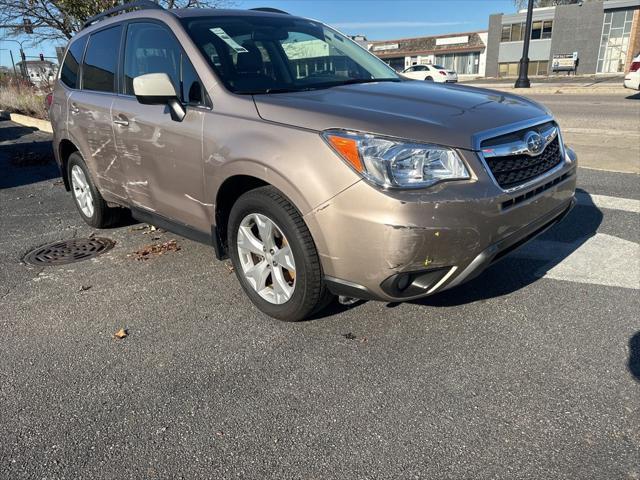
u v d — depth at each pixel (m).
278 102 3.01
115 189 4.43
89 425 2.41
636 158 7.30
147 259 4.38
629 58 44.62
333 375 2.71
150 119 3.68
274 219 2.93
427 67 34.03
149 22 3.89
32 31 13.09
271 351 2.95
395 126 2.62
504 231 2.74
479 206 2.58
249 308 3.46
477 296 3.49
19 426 2.42
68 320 3.40
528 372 2.67
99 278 4.04
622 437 2.21
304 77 3.67
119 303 3.61
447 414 2.39
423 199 2.48
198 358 2.91
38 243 4.89
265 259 3.19
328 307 3.41
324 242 2.70
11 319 3.44
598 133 9.67
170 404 2.54
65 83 5.09
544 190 3.02
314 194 2.65
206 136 3.23
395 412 2.42
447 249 2.56
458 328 3.11
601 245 4.26
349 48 4.29
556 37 47.28
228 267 4.16
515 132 2.88
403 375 2.69
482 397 2.50
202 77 3.36
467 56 55.47
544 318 3.18
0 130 13.52
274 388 2.62
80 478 2.11
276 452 2.21
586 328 3.05
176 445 2.27
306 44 3.97
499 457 2.13
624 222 4.76
